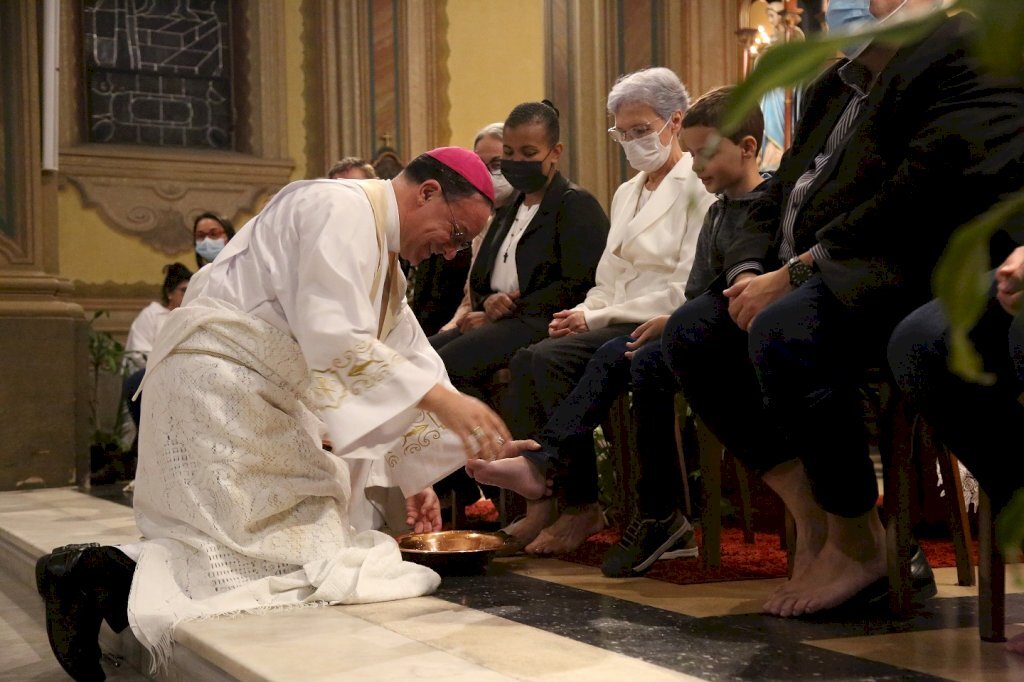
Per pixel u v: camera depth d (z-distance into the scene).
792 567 2.76
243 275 2.69
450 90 10.11
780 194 2.74
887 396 2.34
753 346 2.30
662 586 2.86
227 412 2.57
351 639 2.18
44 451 6.20
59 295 6.44
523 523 3.48
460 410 2.47
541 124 3.88
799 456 2.32
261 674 1.91
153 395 2.64
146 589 2.41
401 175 2.81
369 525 3.14
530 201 4.09
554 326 3.57
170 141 9.66
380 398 2.47
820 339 2.25
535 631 2.25
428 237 2.78
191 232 9.24
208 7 9.80
